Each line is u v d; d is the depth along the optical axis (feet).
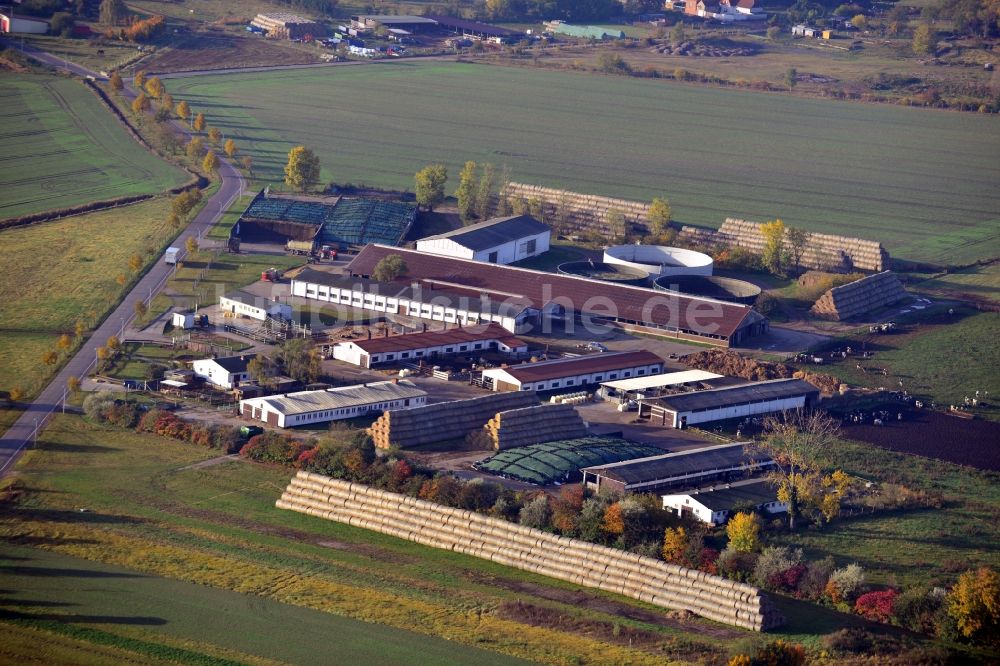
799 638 548.31
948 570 617.62
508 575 608.19
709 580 579.89
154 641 523.29
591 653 528.63
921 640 551.59
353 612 556.10
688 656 526.98
